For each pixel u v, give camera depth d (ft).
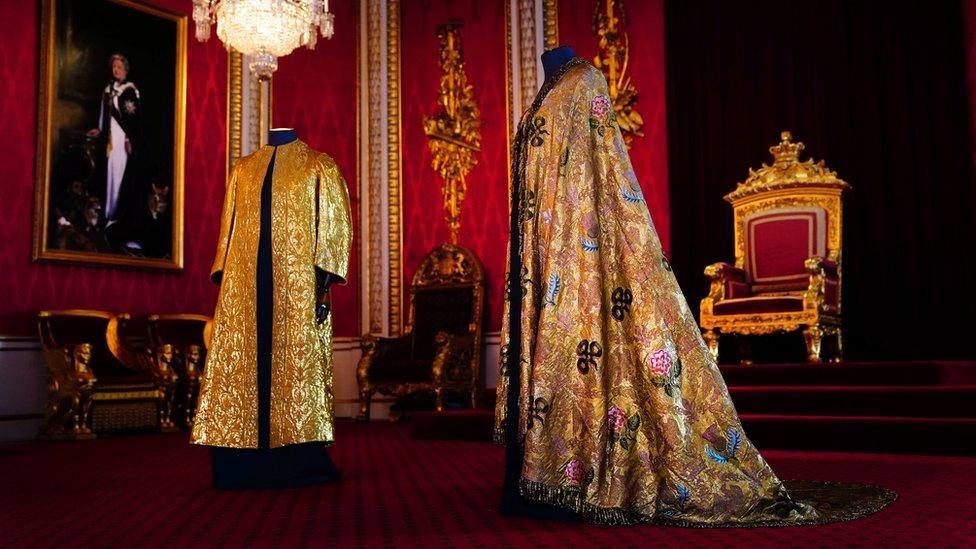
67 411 19.75
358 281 26.25
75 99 21.76
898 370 15.11
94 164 22.04
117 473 12.12
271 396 10.56
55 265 21.21
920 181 19.58
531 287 7.89
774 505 7.03
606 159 7.94
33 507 8.85
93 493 9.97
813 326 17.40
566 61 8.46
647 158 22.91
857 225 20.18
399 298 25.73
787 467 11.22
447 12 25.95
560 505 7.27
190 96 24.47
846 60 20.52
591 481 7.17
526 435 7.42
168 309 23.53
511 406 7.82
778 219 19.93
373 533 7.00
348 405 25.80
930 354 19.24
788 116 21.15
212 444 10.37
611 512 7.01
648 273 7.59
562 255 7.73
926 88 19.63
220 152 25.02
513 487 7.70
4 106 20.62
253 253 10.97
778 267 19.74
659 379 7.30
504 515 7.69
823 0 20.86
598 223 7.80
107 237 22.17
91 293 21.88
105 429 20.03
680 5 22.67
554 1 24.50
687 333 7.50
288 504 8.82
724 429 7.24
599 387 7.38
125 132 22.77
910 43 19.85
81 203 21.70
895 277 19.74
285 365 10.62
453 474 11.28
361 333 25.99
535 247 7.97
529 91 24.52
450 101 25.45
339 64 26.73
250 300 10.85
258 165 11.32
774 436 13.83
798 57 21.13
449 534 6.87
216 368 10.70
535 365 7.53
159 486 10.63
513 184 8.38
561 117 8.07
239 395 10.57
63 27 21.63
